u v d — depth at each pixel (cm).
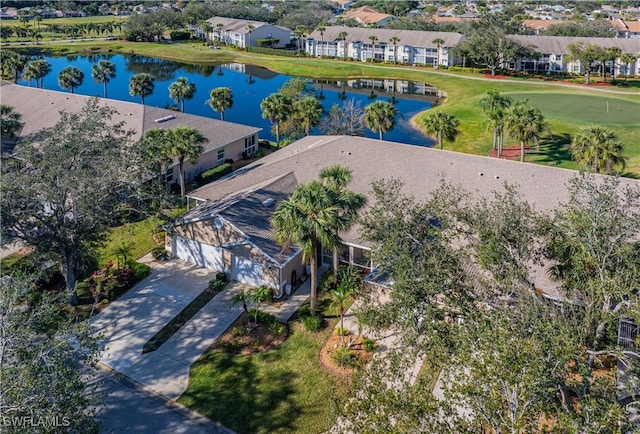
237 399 2420
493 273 2188
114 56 14975
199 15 17925
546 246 2314
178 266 3588
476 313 1872
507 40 11162
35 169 2967
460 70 11719
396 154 4228
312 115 5991
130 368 2628
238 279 3403
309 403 2381
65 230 2905
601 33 12875
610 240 2083
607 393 1490
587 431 1269
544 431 1344
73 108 6094
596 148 4453
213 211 3497
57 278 3375
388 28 15238
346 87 10869
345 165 4150
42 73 9394
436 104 9044
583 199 2725
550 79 10662
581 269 2092
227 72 12619
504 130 5731
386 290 2931
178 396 2448
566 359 1485
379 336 2755
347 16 19300
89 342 1981
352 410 1545
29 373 1622
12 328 1797
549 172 3694
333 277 3250
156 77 11906
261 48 14500
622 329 2123
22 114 6209
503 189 3547
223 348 2750
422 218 2488
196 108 8906
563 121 7025
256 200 3688
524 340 1504
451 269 2175
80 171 2888
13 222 2767
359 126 6425
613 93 9088
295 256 3278
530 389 1338
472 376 1478
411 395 1489
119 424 2277
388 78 11606
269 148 6256
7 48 14825
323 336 2833
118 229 4075
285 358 2673
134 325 2959
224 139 5553
